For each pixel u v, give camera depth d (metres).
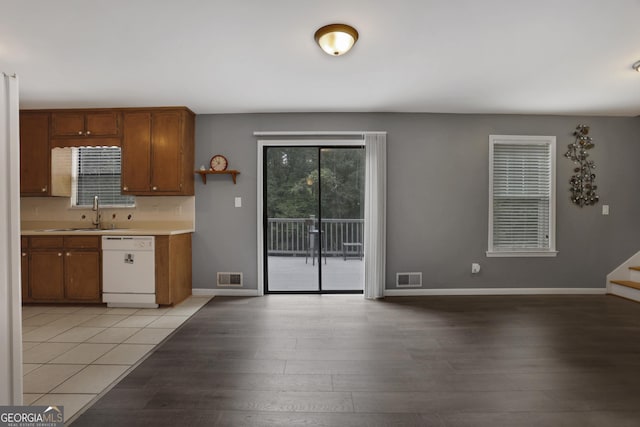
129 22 2.08
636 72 2.80
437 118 3.90
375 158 3.80
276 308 3.38
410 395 1.79
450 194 3.91
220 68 2.74
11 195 1.18
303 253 4.15
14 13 1.97
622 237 3.97
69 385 1.88
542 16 2.03
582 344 2.47
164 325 2.87
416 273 3.91
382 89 3.19
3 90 1.15
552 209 3.94
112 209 3.93
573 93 3.29
